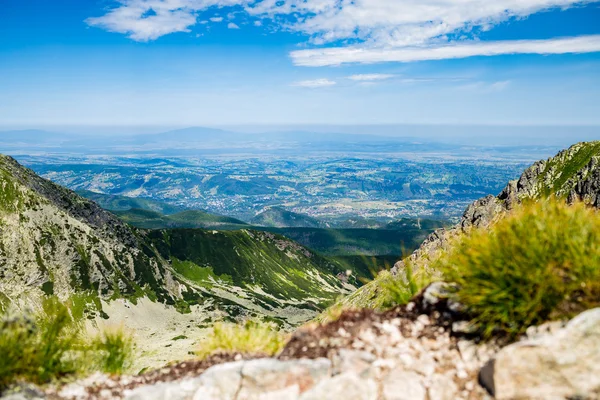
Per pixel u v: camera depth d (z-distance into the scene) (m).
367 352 6.70
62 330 7.53
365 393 6.11
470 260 7.25
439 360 6.53
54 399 6.79
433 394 6.04
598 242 6.72
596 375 5.34
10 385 6.63
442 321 7.20
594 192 97.25
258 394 6.48
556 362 5.54
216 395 6.58
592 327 5.59
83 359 7.64
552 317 6.38
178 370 7.56
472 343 6.68
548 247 6.70
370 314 7.66
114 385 7.23
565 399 5.40
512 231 7.20
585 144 135.12
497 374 5.75
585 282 6.37
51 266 191.88
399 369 6.39
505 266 6.68
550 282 6.38
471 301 6.75
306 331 7.43
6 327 6.96
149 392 6.81
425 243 71.00
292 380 6.50
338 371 6.47
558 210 7.46
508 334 6.55
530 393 5.54
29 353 6.97
